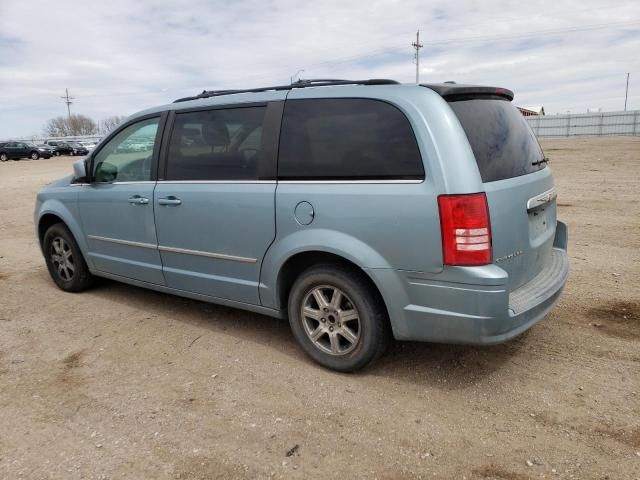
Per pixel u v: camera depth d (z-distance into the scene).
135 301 5.20
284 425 3.03
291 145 3.60
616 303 4.68
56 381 3.62
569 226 8.07
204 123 4.12
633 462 2.62
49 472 2.69
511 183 3.25
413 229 3.08
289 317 3.78
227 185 3.90
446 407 3.16
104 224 4.92
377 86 3.39
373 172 3.24
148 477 2.63
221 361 3.85
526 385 3.37
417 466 2.65
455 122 3.10
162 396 3.38
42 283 5.94
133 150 4.64
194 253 4.20
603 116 48.97
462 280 2.99
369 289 3.37
